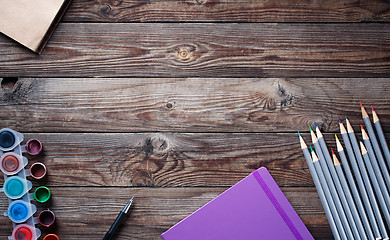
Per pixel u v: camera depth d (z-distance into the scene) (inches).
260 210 34.5
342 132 35.5
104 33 36.3
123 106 36.0
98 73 36.1
